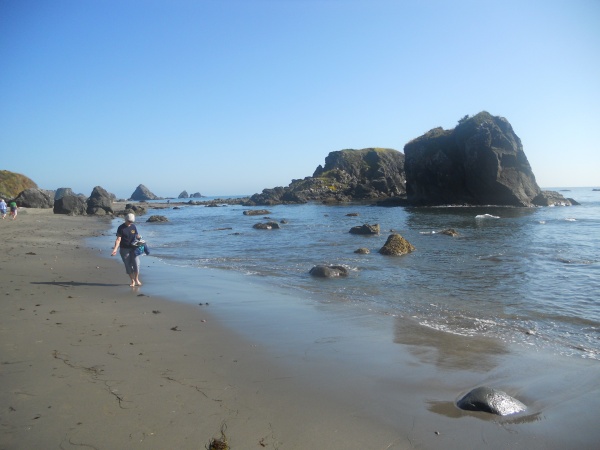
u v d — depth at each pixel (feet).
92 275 39.06
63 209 152.25
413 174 206.59
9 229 85.51
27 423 12.22
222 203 322.96
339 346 20.38
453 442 11.91
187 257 55.01
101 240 73.46
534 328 23.88
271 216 150.10
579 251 53.93
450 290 34.12
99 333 21.30
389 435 12.25
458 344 20.89
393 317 26.03
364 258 51.55
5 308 25.35
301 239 73.82
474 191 184.65
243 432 12.20
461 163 188.44
